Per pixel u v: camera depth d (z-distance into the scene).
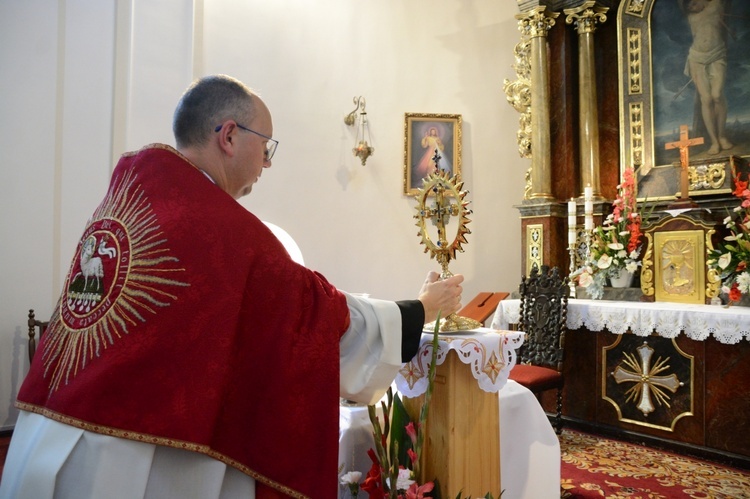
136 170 1.47
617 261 4.81
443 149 6.26
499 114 6.47
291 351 1.37
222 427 1.31
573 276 5.10
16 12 4.51
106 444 1.17
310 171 5.95
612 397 4.30
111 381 1.20
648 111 5.50
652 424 4.08
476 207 6.32
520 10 5.97
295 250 2.68
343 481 1.78
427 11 6.35
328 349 1.41
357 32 6.17
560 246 5.69
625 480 3.38
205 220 1.37
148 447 1.20
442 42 6.37
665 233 4.62
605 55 5.89
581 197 5.61
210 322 1.28
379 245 6.11
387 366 1.54
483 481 1.85
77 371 1.25
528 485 2.27
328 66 6.06
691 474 3.48
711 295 4.34
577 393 4.50
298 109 5.93
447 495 1.78
